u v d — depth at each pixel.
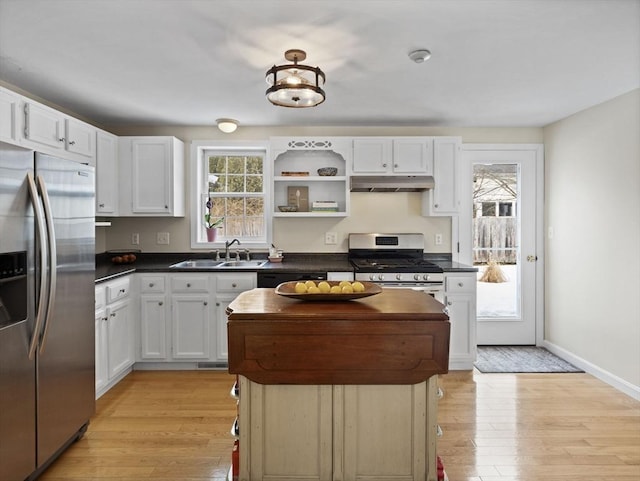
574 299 3.61
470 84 2.85
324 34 2.10
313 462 1.72
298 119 3.77
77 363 2.27
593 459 2.16
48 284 1.94
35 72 2.62
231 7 1.84
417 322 1.67
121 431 2.45
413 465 1.71
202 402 2.85
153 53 2.33
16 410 1.79
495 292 4.14
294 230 4.11
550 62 2.46
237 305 1.82
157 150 3.71
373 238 4.05
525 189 4.09
